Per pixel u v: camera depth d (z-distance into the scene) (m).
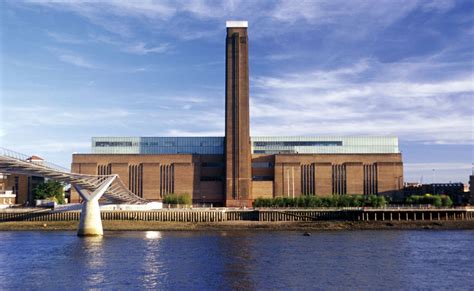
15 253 94.38
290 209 174.50
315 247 104.62
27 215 166.50
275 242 114.44
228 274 74.56
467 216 170.12
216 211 172.38
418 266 81.94
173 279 71.06
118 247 103.81
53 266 80.38
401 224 160.25
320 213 173.12
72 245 107.00
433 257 91.12
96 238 122.62
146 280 70.38
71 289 65.25
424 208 171.88
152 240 118.44
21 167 78.06
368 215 170.12
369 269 79.19
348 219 171.62
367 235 132.75
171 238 123.94
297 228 154.38
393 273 76.19
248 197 197.75
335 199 183.88
